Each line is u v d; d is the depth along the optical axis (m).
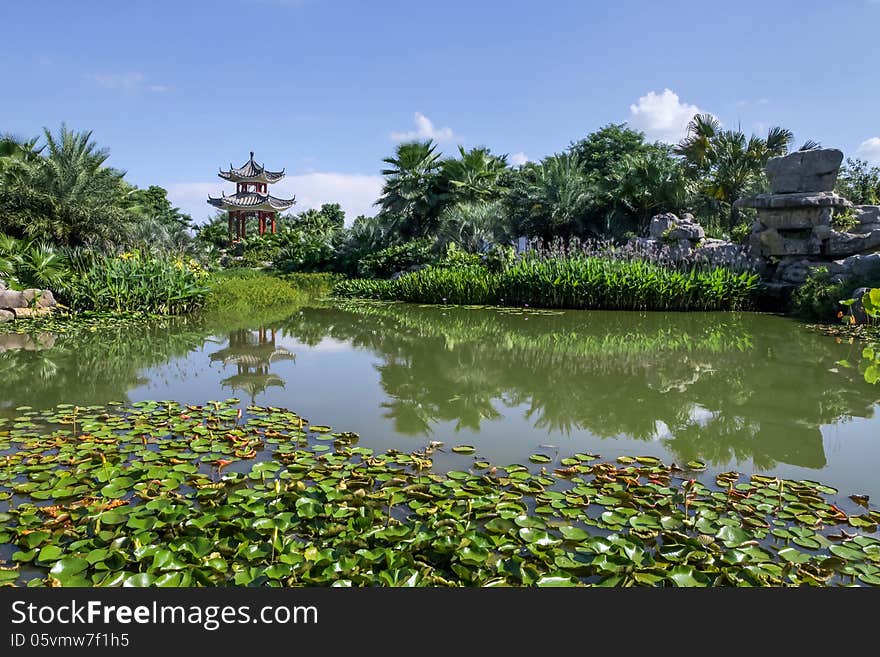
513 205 22.25
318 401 4.75
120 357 6.71
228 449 3.46
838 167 11.90
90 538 2.42
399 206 22.92
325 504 2.68
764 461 3.43
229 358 6.71
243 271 24.14
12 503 2.78
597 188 21.02
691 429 4.03
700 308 12.28
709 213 19.83
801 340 7.98
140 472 3.08
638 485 2.94
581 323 10.10
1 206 16.50
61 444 3.54
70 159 17.83
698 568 2.23
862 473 3.25
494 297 14.11
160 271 11.02
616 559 2.25
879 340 7.84
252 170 37.66
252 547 2.33
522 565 2.24
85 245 17.31
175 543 2.34
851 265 10.33
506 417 4.30
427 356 6.87
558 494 2.83
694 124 20.27
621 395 4.95
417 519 2.60
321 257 24.88
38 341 7.75
